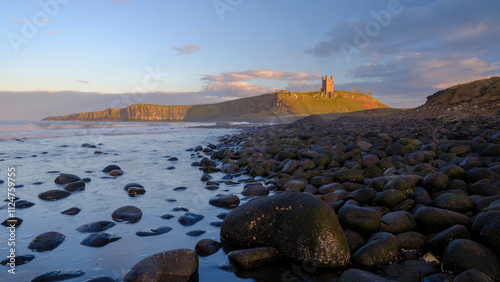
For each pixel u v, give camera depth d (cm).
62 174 632
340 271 272
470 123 1284
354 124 2023
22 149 1177
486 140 832
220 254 305
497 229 257
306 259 282
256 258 281
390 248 279
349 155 736
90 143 1471
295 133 1506
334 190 491
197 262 268
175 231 362
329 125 2198
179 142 1616
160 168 808
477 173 452
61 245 315
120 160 938
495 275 236
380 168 600
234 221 334
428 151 673
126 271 254
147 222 392
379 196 404
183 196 525
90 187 583
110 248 311
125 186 574
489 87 2106
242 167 810
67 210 430
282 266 283
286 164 703
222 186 602
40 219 398
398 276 253
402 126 1494
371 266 270
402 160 653
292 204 314
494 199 348
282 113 16812
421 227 329
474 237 282
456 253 255
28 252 296
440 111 2053
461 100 2203
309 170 629
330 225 289
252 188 538
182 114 18100
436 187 426
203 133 2497
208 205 472
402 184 420
